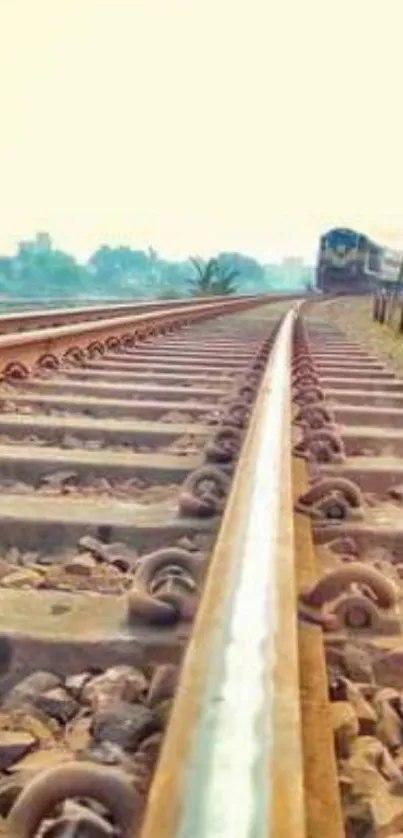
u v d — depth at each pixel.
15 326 10.55
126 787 1.37
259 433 3.21
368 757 1.83
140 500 3.57
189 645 1.59
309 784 1.49
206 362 8.45
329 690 2.04
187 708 1.31
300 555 2.65
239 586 1.69
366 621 2.27
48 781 1.37
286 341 7.26
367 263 49.84
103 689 2.02
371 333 15.57
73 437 4.80
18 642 2.14
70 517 3.19
